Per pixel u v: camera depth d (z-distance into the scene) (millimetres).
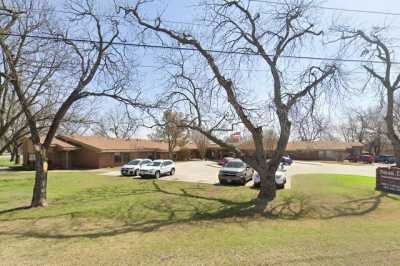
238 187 23125
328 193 18750
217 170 40500
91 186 23922
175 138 58438
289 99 16625
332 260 6672
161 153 60594
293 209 14250
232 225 11031
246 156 17297
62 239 9258
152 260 6926
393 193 18719
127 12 15688
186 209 14641
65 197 18594
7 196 19094
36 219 12500
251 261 6680
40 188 15500
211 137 17406
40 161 15609
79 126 25734
